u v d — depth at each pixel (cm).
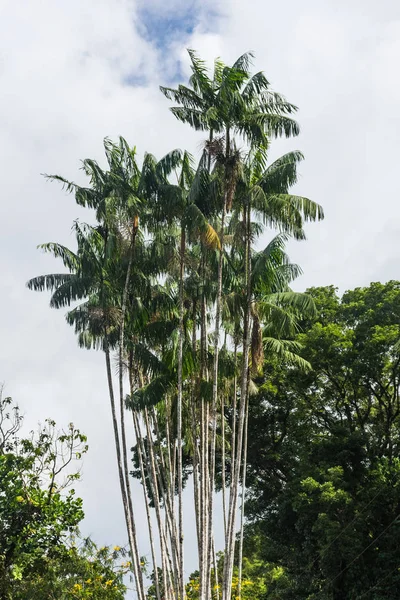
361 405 4247
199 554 2864
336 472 3528
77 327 3033
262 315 2892
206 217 2912
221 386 3131
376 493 3472
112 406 3016
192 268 3022
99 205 2948
